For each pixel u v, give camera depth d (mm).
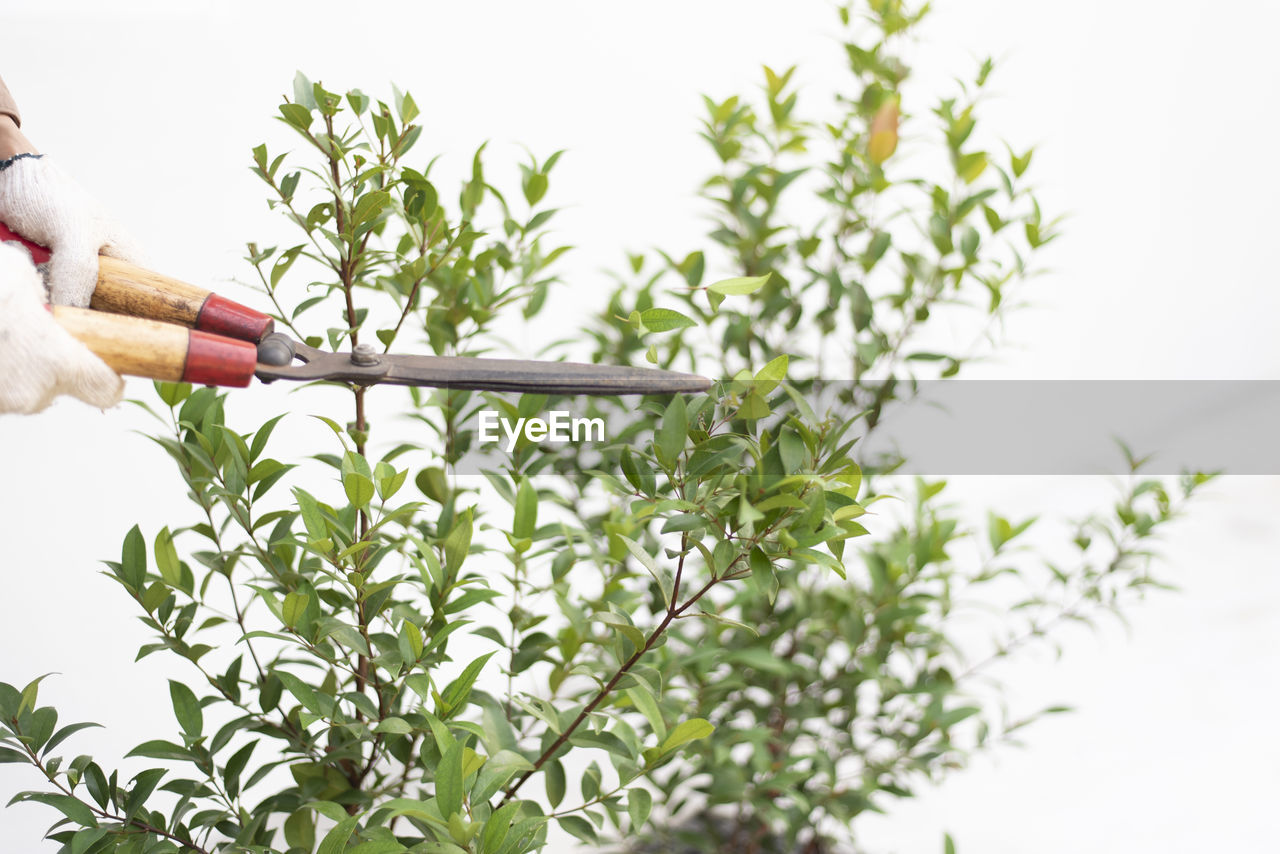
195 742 895
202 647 926
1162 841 1874
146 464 1499
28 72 1369
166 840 849
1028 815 1947
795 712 1430
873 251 1420
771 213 1437
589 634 1105
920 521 1466
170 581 913
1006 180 1373
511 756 812
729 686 1284
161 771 877
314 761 967
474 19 1768
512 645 1062
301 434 1582
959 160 1413
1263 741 2195
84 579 1453
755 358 1559
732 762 1353
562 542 1171
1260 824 1924
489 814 766
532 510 947
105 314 698
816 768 1355
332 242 904
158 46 1453
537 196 1180
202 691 1511
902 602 1464
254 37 1528
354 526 902
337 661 879
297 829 953
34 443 1414
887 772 1446
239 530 1552
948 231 1397
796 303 1432
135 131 1453
